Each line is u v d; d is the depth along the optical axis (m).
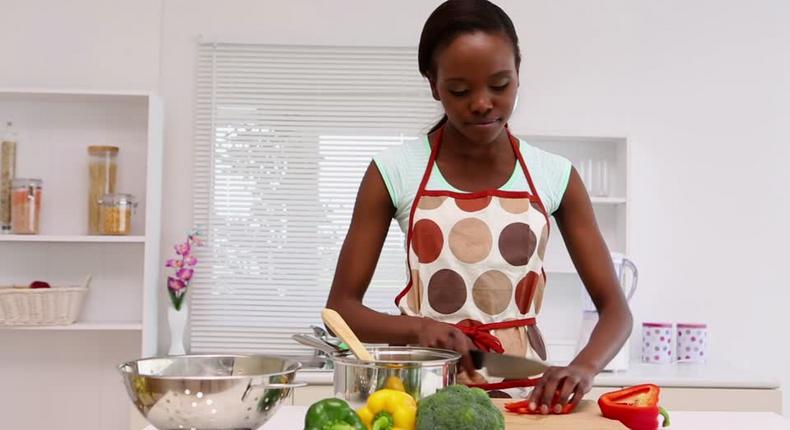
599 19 3.72
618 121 3.72
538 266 1.58
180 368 1.22
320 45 3.70
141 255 3.68
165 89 3.71
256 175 3.71
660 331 3.44
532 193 1.58
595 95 3.71
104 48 3.69
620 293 1.59
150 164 3.47
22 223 3.48
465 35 1.40
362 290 1.57
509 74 1.42
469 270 1.55
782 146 3.71
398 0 3.72
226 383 1.07
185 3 3.73
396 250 3.71
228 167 3.71
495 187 1.58
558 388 1.35
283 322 3.68
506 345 1.55
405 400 1.18
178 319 3.46
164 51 3.72
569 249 1.65
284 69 3.72
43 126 3.68
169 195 3.70
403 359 1.35
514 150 1.61
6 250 3.67
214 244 3.69
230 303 3.68
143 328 3.43
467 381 1.52
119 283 3.68
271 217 3.70
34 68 3.68
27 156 3.68
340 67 3.71
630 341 3.67
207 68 3.72
